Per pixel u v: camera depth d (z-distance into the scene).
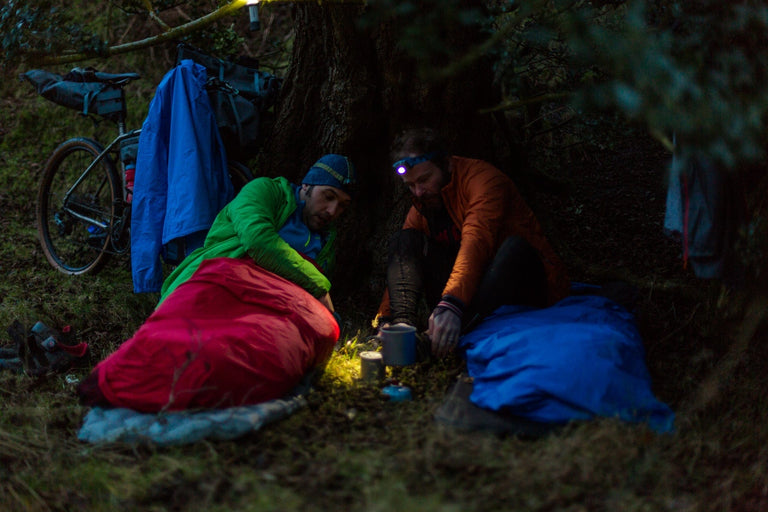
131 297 4.21
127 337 3.80
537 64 3.72
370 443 2.46
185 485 2.25
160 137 3.76
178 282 3.24
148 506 2.18
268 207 3.35
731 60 2.30
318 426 2.65
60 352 3.39
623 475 2.20
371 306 4.10
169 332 2.70
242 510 2.08
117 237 4.38
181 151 3.65
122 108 4.41
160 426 2.52
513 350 2.75
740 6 2.33
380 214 4.22
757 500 2.19
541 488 2.15
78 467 2.39
